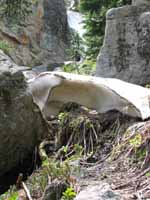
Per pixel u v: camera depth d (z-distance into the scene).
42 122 1.73
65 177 1.23
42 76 1.90
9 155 1.61
